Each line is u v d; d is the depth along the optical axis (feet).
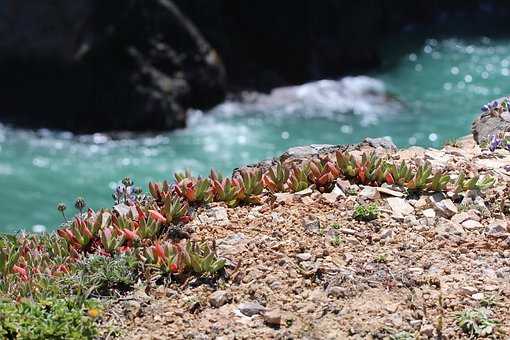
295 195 29.01
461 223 27.25
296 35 101.86
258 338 22.29
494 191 28.86
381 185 29.48
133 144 82.79
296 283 24.34
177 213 27.71
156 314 23.59
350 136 84.53
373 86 98.84
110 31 87.25
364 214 27.50
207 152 81.10
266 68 101.60
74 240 27.04
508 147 31.83
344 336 22.16
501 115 34.65
